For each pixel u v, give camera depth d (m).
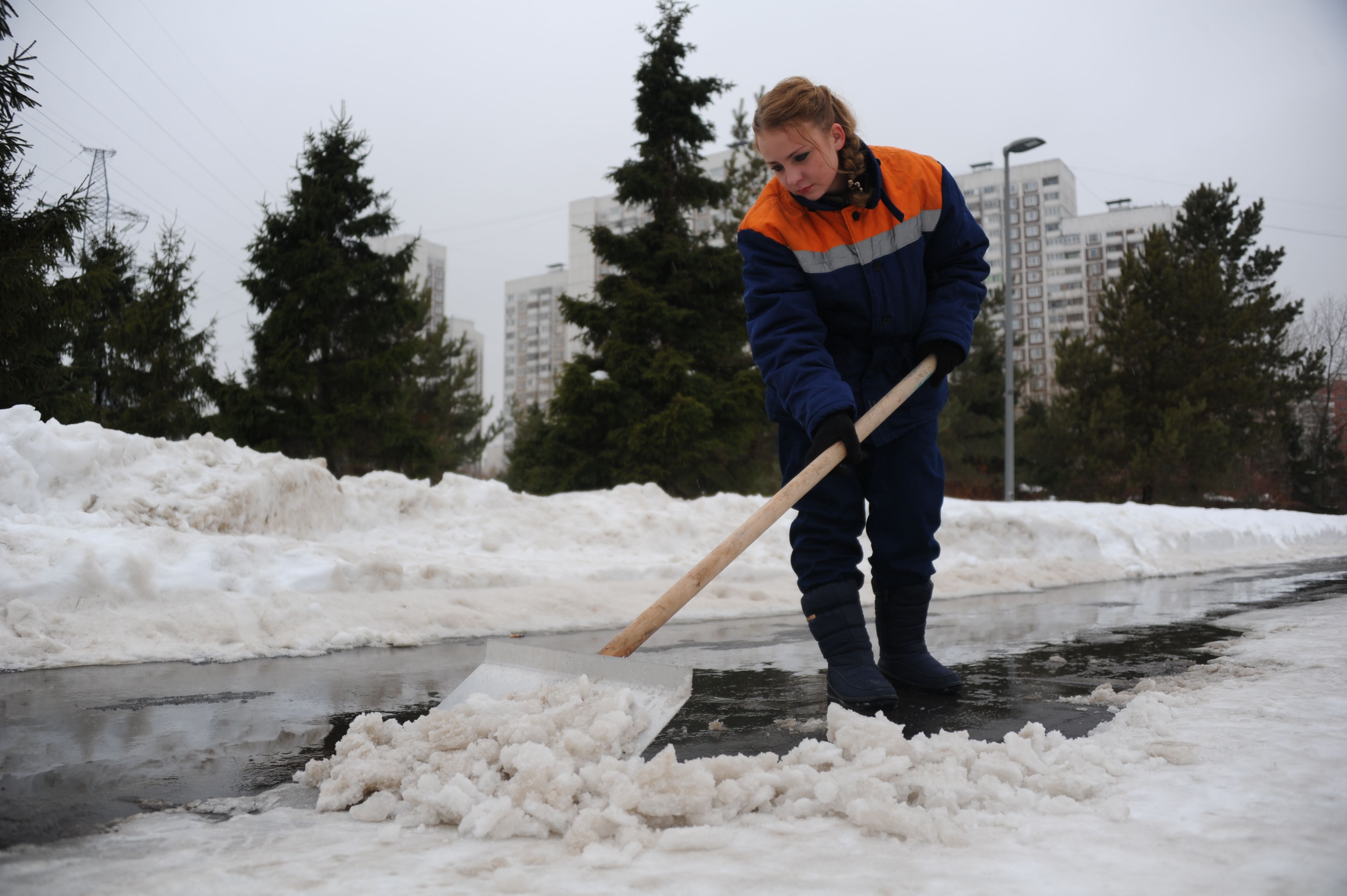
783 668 3.39
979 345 29.52
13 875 1.29
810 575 2.72
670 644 4.14
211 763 2.02
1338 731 1.95
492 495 8.11
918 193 2.63
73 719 2.47
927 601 2.82
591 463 17.61
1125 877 1.19
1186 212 32.97
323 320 19.11
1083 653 3.63
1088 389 27.11
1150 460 25.36
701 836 1.38
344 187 19.91
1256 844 1.29
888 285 2.60
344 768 1.73
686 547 8.05
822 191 2.54
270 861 1.35
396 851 1.39
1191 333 26.62
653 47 19.36
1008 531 9.41
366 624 4.21
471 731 1.79
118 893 1.21
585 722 1.80
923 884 1.19
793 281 2.61
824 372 2.48
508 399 33.91
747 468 19.48
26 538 4.03
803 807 1.53
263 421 18.28
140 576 3.95
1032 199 93.19
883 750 1.67
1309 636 3.65
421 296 23.73
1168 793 1.56
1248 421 26.83
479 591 5.16
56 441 5.34
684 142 19.58
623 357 17.78
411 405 25.69
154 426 19.72
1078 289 91.44
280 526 6.34
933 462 2.74
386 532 7.27
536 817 1.49
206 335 20.97
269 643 3.83
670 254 18.25
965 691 2.80
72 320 12.09
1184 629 4.37
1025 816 1.47
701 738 2.20
